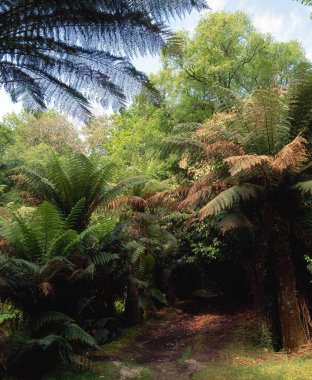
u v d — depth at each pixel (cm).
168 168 1002
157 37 177
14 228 458
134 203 735
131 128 1769
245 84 1434
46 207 420
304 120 470
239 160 398
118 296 715
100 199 580
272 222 496
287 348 475
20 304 452
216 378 402
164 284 918
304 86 443
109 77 198
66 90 204
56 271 438
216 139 495
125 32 175
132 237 715
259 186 471
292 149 399
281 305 490
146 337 640
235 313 710
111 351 529
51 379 407
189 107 1473
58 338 409
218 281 820
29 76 196
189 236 766
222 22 1427
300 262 522
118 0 163
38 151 1659
